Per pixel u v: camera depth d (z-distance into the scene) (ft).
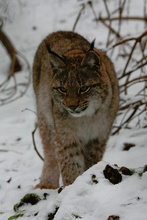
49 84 35.70
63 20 70.95
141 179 28.48
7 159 43.68
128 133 43.11
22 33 71.15
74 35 38.86
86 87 32.89
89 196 27.84
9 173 40.55
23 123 51.96
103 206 26.53
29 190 34.22
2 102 57.47
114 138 42.34
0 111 55.31
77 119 33.81
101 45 61.72
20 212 30.48
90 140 35.27
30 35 70.23
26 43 68.90
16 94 59.11
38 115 38.04
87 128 34.42
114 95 35.22
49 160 37.55
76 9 71.10
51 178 37.42
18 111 54.75
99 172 29.63
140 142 40.68
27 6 76.23
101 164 30.27
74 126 33.96
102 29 65.77
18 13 75.00
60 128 34.04
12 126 51.39
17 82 61.87
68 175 34.50
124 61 55.77
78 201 27.58
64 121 33.81
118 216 25.63
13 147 46.29
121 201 26.68
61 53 36.24
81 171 34.91
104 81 33.76
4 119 53.26
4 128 51.03
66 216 27.02
